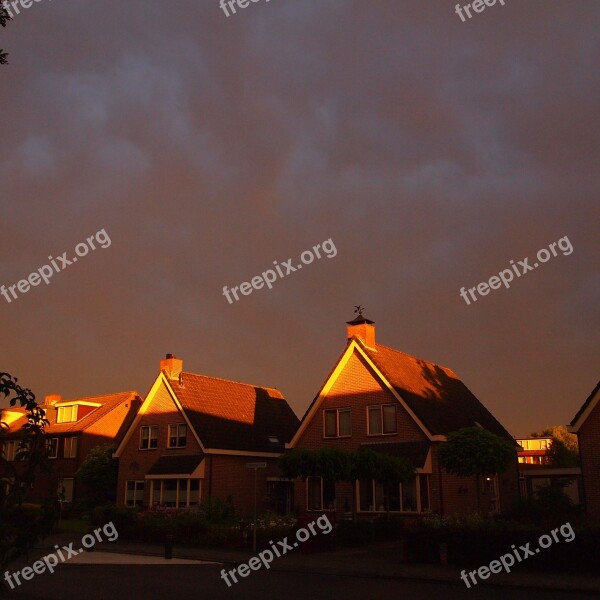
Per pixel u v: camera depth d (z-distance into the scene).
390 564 19.75
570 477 35.91
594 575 16.88
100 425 49.06
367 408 32.69
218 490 35.69
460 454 25.72
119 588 15.41
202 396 39.72
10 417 33.97
